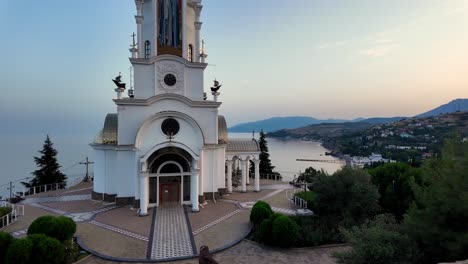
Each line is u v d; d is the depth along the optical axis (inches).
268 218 1028.5
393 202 1243.8
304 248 965.8
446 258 669.9
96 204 1486.2
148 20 1552.7
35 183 2320.4
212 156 1556.3
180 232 1095.6
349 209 1123.9
